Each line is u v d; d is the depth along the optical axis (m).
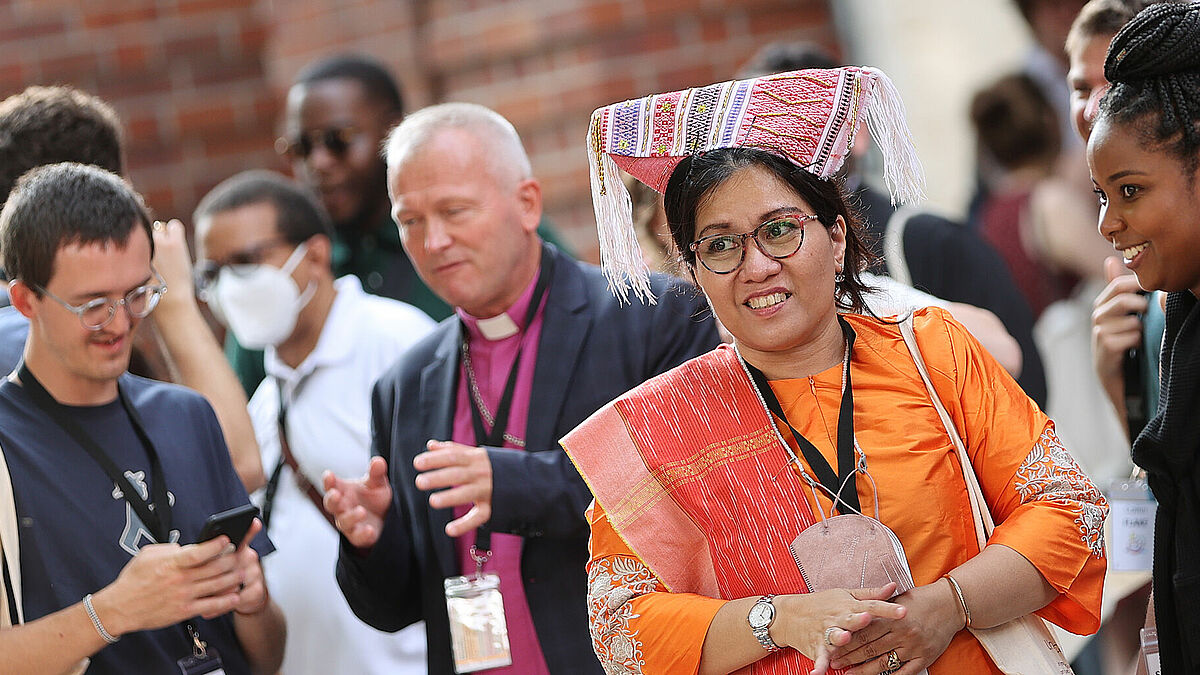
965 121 9.84
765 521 4.26
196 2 11.20
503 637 5.42
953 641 4.20
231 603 4.94
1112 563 5.39
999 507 4.31
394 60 10.68
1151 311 5.34
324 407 7.29
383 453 6.12
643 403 4.43
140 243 5.09
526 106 10.24
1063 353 8.45
